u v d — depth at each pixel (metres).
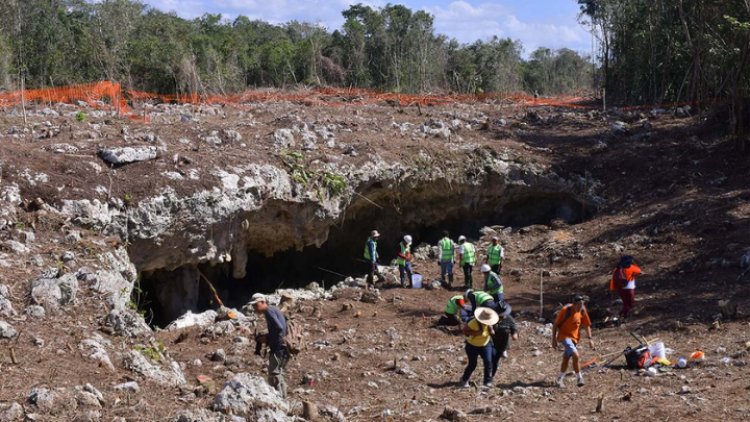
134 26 35.56
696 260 19.41
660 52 34.56
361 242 24.06
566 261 21.48
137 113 23.98
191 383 10.84
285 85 40.53
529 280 20.41
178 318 16.22
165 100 32.78
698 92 30.17
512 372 12.22
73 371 9.31
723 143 27.02
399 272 21.12
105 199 15.60
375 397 10.83
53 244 13.63
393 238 24.47
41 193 14.91
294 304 17.44
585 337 14.74
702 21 28.64
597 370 11.98
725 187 24.28
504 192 25.30
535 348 13.94
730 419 8.68
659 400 9.66
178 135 20.00
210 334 14.10
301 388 11.19
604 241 22.33
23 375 8.86
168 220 16.41
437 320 16.28
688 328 14.38
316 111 28.06
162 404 8.73
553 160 26.50
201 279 19.91
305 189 19.75
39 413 7.80
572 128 30.30
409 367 12.51
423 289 19.67
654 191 24.97
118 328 11.30
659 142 28.17
